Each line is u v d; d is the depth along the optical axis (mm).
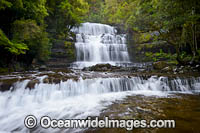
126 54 21562
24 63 11531
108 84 6094
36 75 6840
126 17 18062
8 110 3797
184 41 12430
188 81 6449
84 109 3648
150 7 9781
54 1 15359
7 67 9125
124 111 3242
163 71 9523
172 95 5082
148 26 10242
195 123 2355
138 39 20516
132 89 6508
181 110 3129
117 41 22953
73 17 17109
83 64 16344
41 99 4750
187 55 14477
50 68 12906
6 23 9234
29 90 4734
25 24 8695
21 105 4312
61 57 15320
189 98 4496
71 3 17406
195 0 7125
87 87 5723
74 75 7387
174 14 8125
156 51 18469
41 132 2496
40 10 10375
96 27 26031
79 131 2357
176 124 2332
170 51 17516
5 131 2625
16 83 4777
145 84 6793
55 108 3859
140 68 12125
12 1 7922
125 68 11836
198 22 9508
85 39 20109
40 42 11273
